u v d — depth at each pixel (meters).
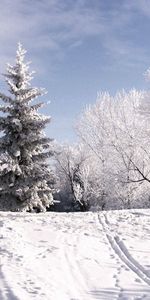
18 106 28.58
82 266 12.78
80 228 19.22
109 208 41.44
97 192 45.94
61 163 51.44
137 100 43.97
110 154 41.69
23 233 16.92
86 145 50.56
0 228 16.95
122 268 12.88
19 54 29.48
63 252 14.27
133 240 17.03
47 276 11.02
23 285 9.69
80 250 14.82
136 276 12.02
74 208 51.78
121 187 39.94
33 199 28.19
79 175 48.31
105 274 12.12
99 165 47.81
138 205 40.06
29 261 12.20
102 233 18.34
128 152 40.22
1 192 28.08
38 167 28.27
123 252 15.02
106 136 46.09
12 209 28.22
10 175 28.05
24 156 28.53
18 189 27.36
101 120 48.41
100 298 9.85
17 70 29.50
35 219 21.05
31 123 28.83
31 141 28.09
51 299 8.98
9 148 28.30
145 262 13.56
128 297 10.00
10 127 28.66
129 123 41.78
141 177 40.19
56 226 19.28
